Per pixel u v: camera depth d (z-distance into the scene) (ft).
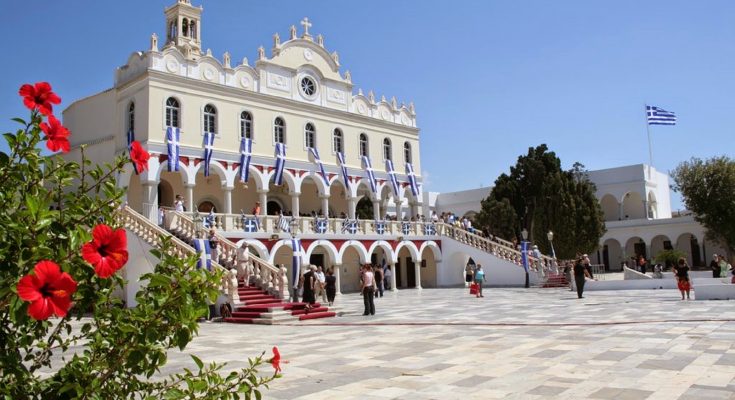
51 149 13.61
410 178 148.56
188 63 106.42
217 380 14.14
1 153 13.20
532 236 164.25
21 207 13.29
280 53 122.62
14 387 11.98
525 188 175.01
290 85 123.75
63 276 10.34
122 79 108.27
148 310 12.60
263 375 33.50
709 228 158.92
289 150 121.08
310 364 37.06
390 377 32.32
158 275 12.71
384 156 143.64
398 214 144.36
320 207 141.79
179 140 102.78
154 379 33.09
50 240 12.78
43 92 13.69
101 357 12.87
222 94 110.93
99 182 14.97
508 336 47.37
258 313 66.80
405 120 151.33
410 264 148.87
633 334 45.62
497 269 133.28
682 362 33.55
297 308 70.85
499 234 167.43
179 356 41.65
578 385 28.78
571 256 157.69
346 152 133.18
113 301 13.46
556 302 80.74
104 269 11.27
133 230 83.30
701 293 74.95
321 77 130.41
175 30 148.77
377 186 139.03
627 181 191.72
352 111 136.67
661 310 63.16
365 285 71.61
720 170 153.89
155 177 98.94
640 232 183.11
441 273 143.84
